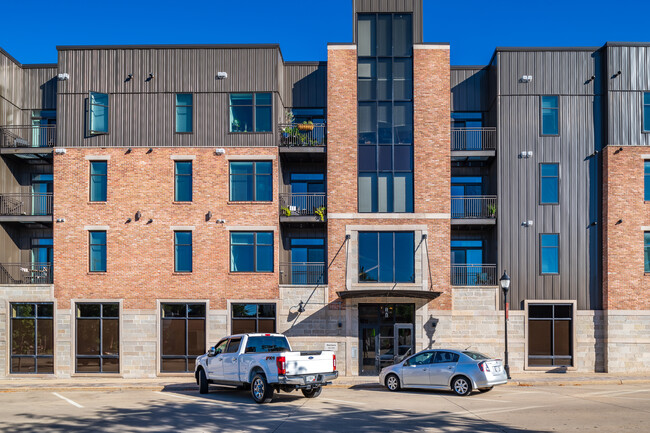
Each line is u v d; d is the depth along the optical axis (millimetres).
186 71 28656
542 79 28500
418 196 27828
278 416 15836
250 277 27750
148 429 14125
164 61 28703
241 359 19562
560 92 28438
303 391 20047
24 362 27750
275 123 28391
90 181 28312
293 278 29500
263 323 27656
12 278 28875
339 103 28344
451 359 20547
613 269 27156
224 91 28562
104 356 27594
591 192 28125
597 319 27531
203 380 21438
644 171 27547
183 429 14031
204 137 28359
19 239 30000
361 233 27906
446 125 28156
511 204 28078
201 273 27797
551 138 28297
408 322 27578
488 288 27484
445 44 28500
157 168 28219
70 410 17578
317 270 29766
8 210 29047
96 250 28094
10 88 29531
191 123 28453
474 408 16938
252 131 28359
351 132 28203
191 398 20094
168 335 27766
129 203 28094
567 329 27656
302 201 30016
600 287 27719
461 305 27438
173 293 27734
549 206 28047
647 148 27516
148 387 23891
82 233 28000
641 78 27938
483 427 13852
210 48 28703
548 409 16625
